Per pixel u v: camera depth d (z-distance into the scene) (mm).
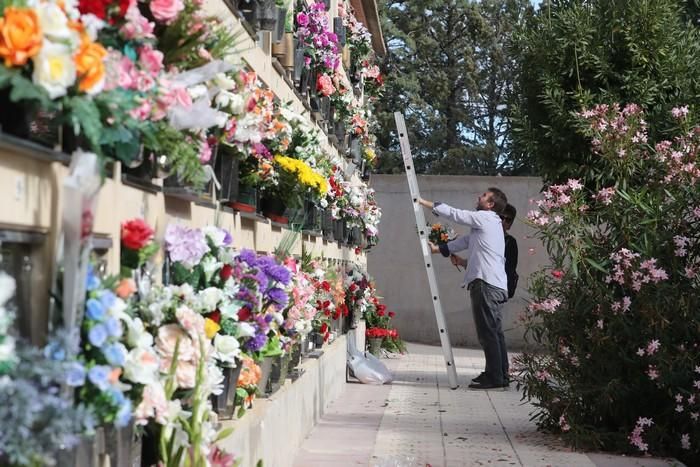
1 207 2686
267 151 6094
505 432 8492
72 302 2879
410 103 32812
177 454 3709
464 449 7652
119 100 3047
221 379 4219
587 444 7738
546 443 7984
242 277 4961
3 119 2762
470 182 18078
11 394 2432
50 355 2730
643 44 9227
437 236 13156
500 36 34562
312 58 9320
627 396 7707
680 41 9422
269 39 7117
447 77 33094
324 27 9492
